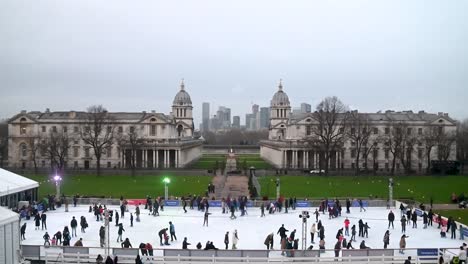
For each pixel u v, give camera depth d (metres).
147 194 100.25
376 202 85.25
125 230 65.00
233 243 52.53
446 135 164.62
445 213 79.62
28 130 174.25
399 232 65.00
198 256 46.44
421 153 172.62
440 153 158.75
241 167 162.12
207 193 97.69
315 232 61.78
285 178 134.38
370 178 136.38
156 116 179.25
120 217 73.75
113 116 180.25
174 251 46.78
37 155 170.25
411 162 171.62
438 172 152.88
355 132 163.75
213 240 59.41
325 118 161.62
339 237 52.91
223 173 145.75
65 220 70.94
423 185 119.56
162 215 75.81
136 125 179.38
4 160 190.00
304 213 54.22
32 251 46.81
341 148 158.38
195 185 116.19
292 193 103.50
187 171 147.88
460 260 45.41
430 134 162.50
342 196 99.56
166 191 86.56
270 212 77.56
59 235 53.69
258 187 102.38
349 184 120.69
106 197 93.25
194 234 62.62
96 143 146.75
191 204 82.19
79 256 46.69
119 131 179.38
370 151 166.25
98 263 43.06
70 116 176.88
